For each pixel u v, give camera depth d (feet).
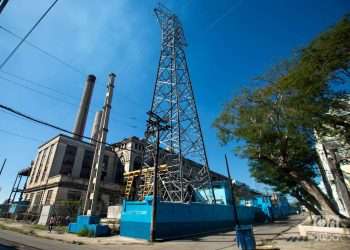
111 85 112.47
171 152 92.17
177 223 67.97
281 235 61.93
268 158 57.82
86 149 173.88
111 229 70.85
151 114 70.59
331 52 35.14
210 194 109.70
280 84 45.68
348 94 39.81
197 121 101.35
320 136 46.55
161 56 107.04
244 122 58.08
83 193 139.23
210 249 43.73
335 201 68.49
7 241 49.90
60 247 44.60
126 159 180.55
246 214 123.13
